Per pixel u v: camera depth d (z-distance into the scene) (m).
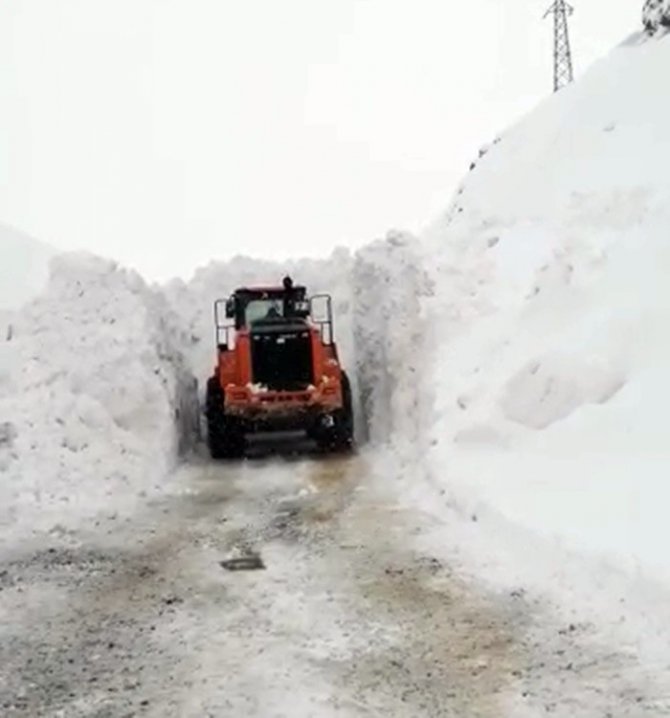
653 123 18.88
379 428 13.12
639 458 7.63
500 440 9.39
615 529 6.35
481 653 5.04
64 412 10.64
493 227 16.11
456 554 6.95
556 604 5.71
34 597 6.31
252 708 4.46
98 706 4.55
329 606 5.93
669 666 4.69
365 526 8.04
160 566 7.04
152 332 12.55
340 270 16.11
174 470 11.44
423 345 12.23
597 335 9.68
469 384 10.81
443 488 8.69
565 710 4.31
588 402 9.02
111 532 8.16
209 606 6.03
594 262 11.36
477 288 12.91
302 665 4.97
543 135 22.56
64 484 9.55
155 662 5.10
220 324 15.38
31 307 12.36
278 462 11.97
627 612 5.34
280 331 12.30
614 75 23.16
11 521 8.47
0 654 5.28
